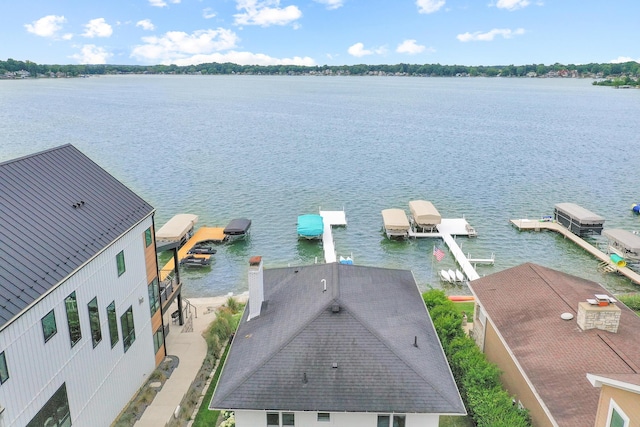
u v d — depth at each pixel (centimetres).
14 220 2034
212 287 4775
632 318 2614
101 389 2369
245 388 2114
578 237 6012
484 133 14362
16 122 15212
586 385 2039
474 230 6203
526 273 3083
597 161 10375
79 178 2647
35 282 1856
